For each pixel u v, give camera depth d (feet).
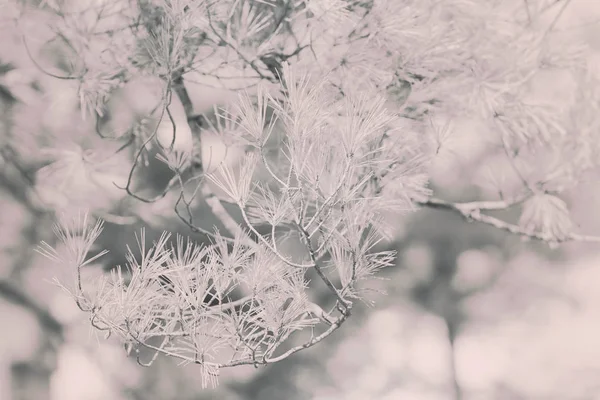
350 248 9.36
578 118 11.35
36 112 13.61
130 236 16.08
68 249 9.22
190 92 12.43
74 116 12.81
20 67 13.12
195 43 10.36
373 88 10.34
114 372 25.95
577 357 37.22
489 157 11.52
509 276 34.37
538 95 11.26
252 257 9.70
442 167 11.44
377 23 10.36
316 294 25.95
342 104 9.87
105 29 10.52
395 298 33.27
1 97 14.08
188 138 12.24
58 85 11.82
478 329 37.35
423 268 32.12
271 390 31.01
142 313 9.39
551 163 11.52
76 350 24.93
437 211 30.91
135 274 9.33
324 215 9.41
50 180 13.03
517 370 37.83
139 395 26.45
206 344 9.39
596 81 11.32
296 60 10.52
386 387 36.17
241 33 10.23
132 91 12.41
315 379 32.48
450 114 11.02
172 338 9.45
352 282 9.38
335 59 10.42
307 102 8.98
